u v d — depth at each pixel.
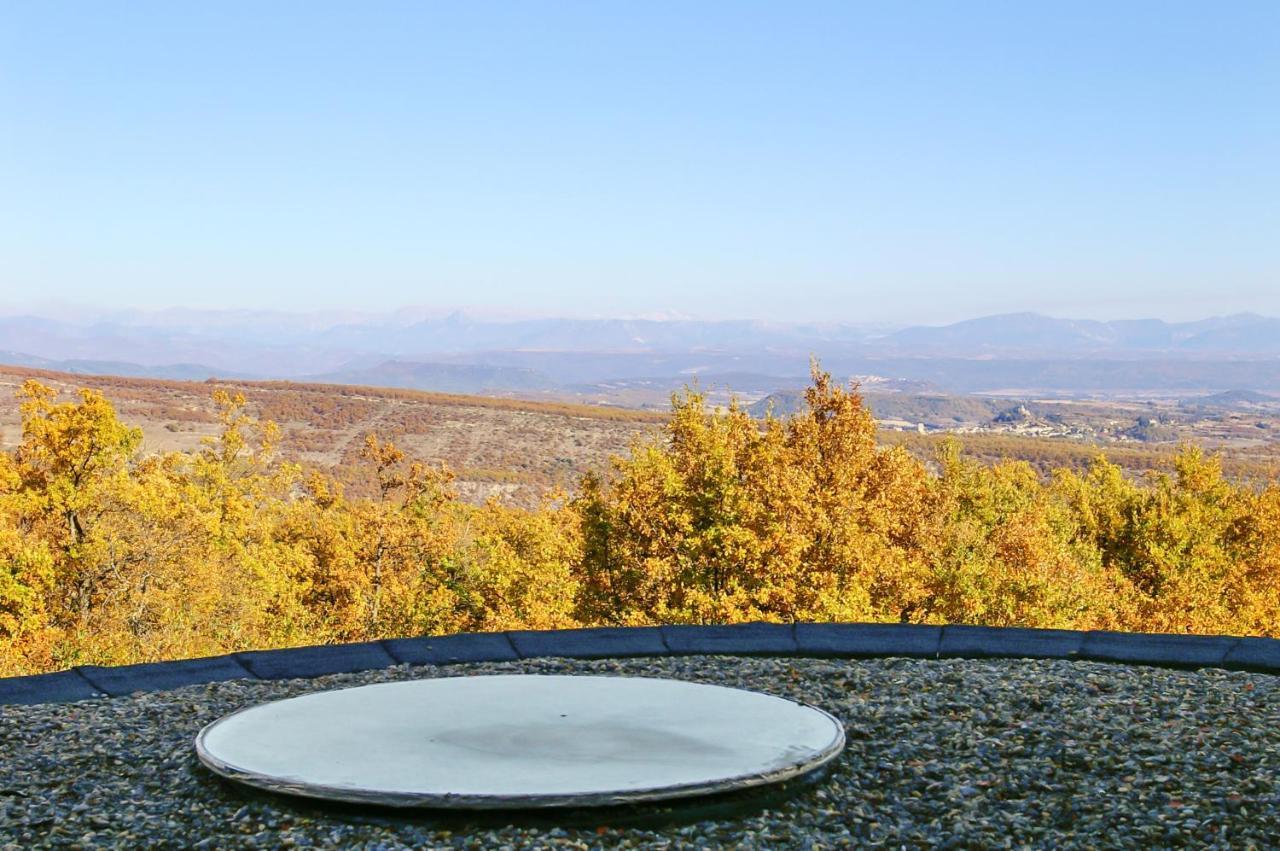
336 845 4.99
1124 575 44.28
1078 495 49.09
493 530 45.50
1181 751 6.06
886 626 9.63
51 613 36.12
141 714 7.33
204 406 104.75
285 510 50.50
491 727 6.56
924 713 7.03
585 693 7.43
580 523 30.14
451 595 43.72
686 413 29.41
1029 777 5.79
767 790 5.57
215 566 40.09
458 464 94.69
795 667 8.49
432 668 8.76
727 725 6.58
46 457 37.28
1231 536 45.69
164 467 44.38
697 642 9.34
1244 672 8.31
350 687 7.71
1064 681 7.81
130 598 37.44
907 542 32.72
